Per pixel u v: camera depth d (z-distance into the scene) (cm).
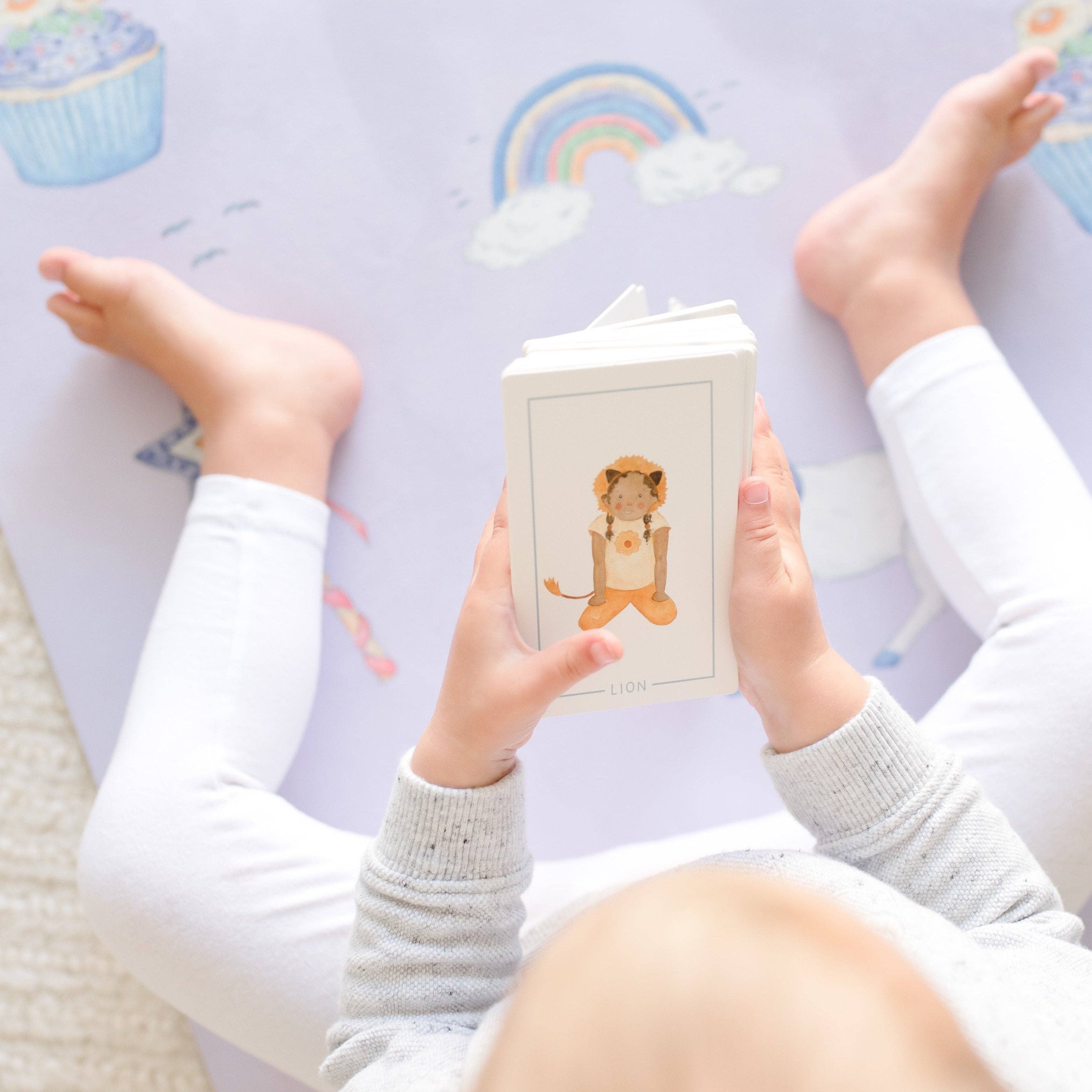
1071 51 108
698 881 35
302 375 99
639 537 59
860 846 59
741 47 108
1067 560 88
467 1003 58
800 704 59
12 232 106
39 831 103
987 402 94
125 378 106
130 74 106
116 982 103
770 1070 28
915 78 109
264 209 107
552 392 55
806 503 106
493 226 107
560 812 103
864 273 101
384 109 107
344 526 105
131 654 104
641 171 108
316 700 104
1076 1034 48
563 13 107
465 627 59
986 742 86
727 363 56
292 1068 86
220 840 85
